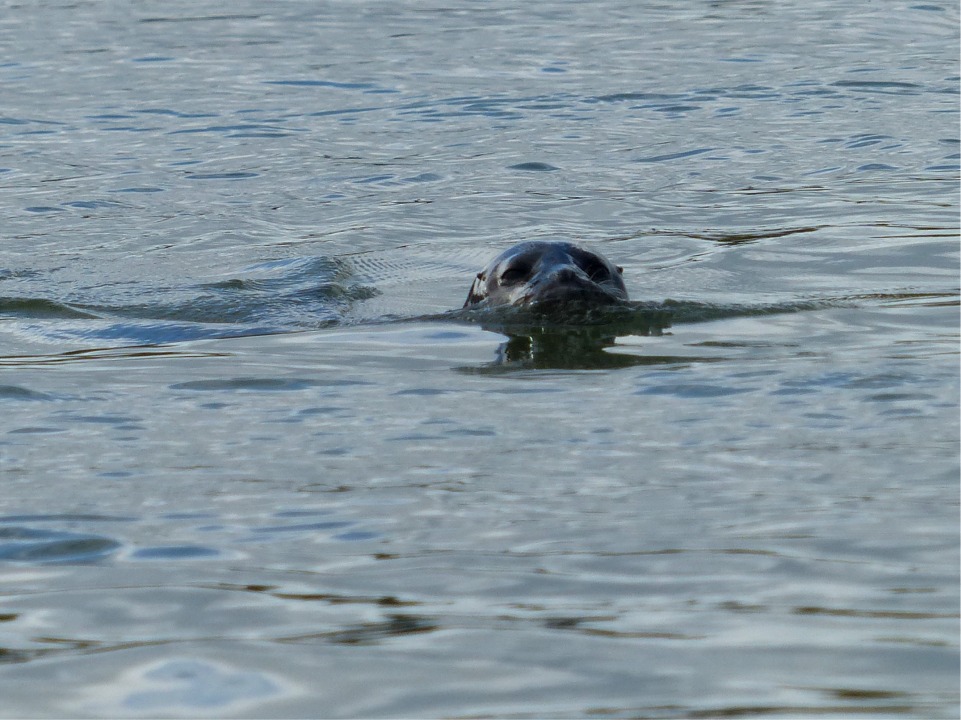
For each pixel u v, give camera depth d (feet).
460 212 145.89
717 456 56.95
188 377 77.30
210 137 192.13
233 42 282.97
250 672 36.27
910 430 59.77
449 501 51.90
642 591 41.68
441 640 38.11
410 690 34.81
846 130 185.57
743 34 285.02
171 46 278.67
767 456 56.59
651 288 106.93
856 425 61.05
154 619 40.60
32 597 42.80
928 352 77.41
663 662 36.04
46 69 253.24
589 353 82.07
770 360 77.05
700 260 118.73
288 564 45.29
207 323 99.04
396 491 53.42
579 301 93.40
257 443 61.41
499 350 84.17
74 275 118.73
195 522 50.08
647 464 56.24
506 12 323.57
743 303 98.02
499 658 36.70
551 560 44.86
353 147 184.14
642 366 77.05
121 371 79.87
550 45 273.33
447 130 194.39
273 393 72.49
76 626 40.24
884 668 35.06
